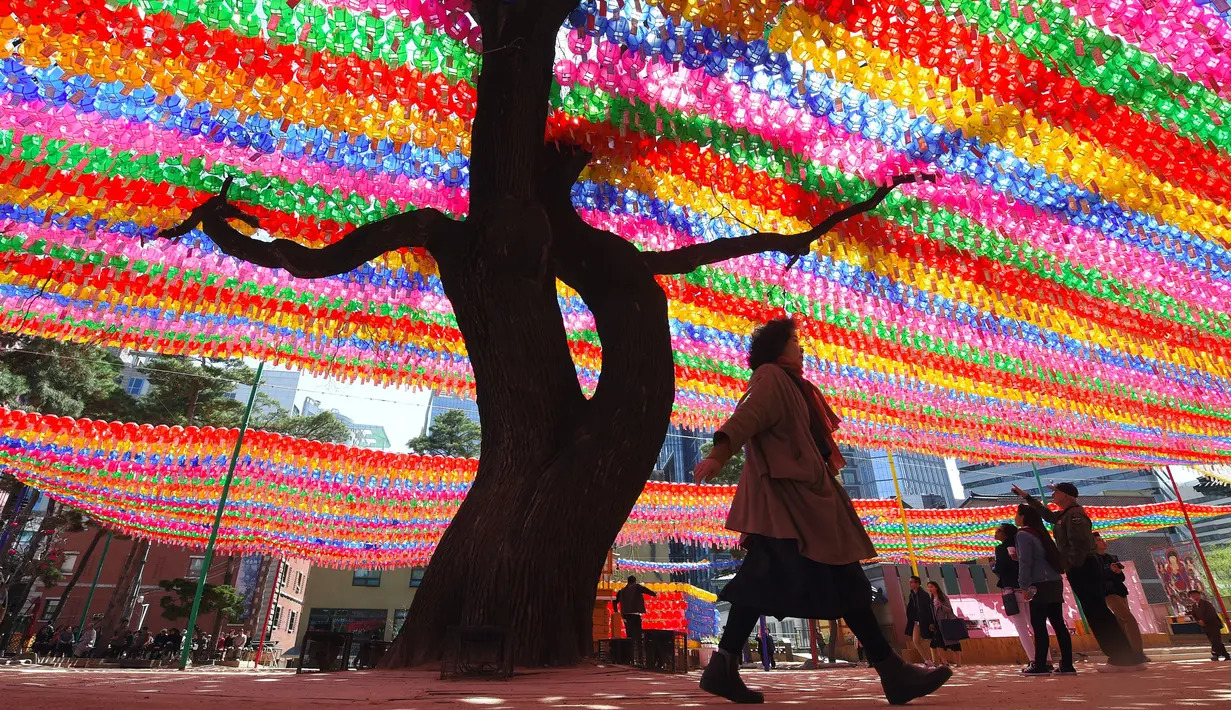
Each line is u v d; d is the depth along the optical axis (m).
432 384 8.40
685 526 14.43
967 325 8.31
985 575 14.35
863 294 7.88
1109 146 4.88
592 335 9.00
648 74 4.63
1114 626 4.61
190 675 3.53
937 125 5.04
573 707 1.88
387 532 12.89
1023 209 5.96
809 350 9.18
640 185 6.24
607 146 5.56
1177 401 10.16
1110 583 7.62
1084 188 5.55
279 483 10.77
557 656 4.15
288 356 7.73
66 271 5.87
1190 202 5.40
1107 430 11.96
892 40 4.20
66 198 5.04
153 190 5.38
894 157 5.51
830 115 4.96
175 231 4.94
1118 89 4.33
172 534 13.39
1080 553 4.73
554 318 5.07
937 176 5.66
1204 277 6.91
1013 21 4.07
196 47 4.06
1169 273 6.88
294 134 5.19
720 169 6.00
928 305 8.02
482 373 4.98
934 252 6.81
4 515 23.83
